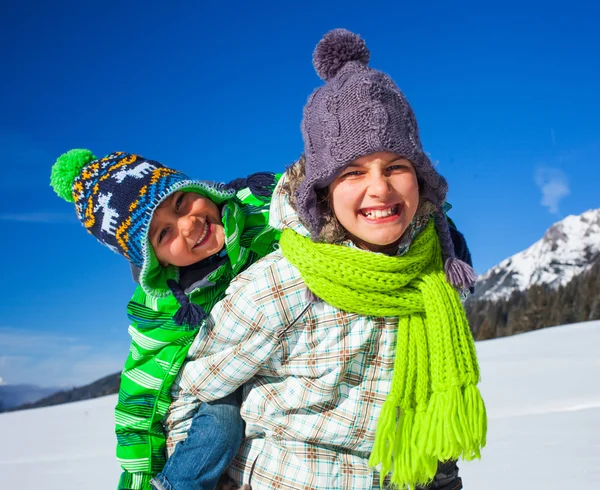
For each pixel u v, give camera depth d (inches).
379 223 55.2
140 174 68.2
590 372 303.6
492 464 150.5
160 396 65.9
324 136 55.3
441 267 61.2
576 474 134.4
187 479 60.6
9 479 201.8
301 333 58.8
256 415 61.6
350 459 59.6
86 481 187.0
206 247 68.4
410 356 57.2
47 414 419.8
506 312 1545.3
